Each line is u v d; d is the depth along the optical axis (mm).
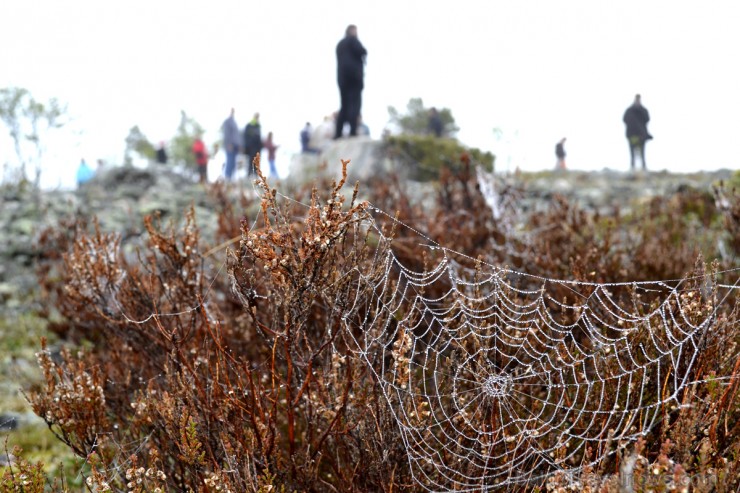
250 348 4020
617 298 4254
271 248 2711
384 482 2902
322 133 15594
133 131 22797
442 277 4547
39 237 8094
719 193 6285
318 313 3652
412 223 6125
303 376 3109
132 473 2664
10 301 6973
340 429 2998
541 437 3031
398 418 2920
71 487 3637
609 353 3166
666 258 5188
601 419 2959
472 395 3213
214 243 5812
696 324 3000
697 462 2652
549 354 3346
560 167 14930
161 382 3822
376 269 3332
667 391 2959
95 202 10102
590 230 6305
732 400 2730
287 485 2893
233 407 2871
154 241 3959
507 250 5668
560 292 4523
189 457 2691
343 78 13836
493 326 3299
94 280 4211
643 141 15977
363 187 10062
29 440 4309
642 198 9852
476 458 2984
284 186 9234
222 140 15656
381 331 3268
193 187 11266
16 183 11570
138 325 3803
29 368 5547
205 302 4051
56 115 12992
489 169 11836
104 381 3629
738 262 5230
